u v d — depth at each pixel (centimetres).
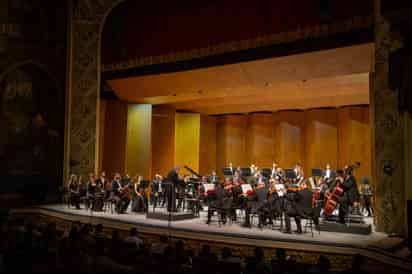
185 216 1315
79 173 1844
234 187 1202
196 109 2270
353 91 1681
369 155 1866
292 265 611
